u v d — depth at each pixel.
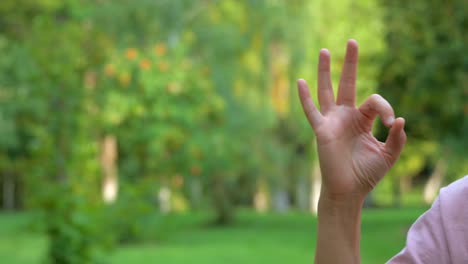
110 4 19.86
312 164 28.95
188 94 17.38
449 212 1.41
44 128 10.07
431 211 1.45
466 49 13.67
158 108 17.05
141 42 20.05
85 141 9.62
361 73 17.11
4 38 21.48
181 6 20.72
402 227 19.52
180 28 21.61
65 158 8.89
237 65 23.61
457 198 1.42
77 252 7.44
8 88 19.25
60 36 11.38
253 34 24.14
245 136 22.83
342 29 18.78
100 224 7.89
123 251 14.21
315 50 22.19
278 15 23.38
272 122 23.84
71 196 7.55
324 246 1.62
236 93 23.59
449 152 29.61
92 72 15.68
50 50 11.30
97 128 16.67
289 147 27.69
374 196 41.44
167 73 16.98
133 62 16.75
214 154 19.28
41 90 11.12
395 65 16.20
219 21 23.66
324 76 1.65
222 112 19.41
